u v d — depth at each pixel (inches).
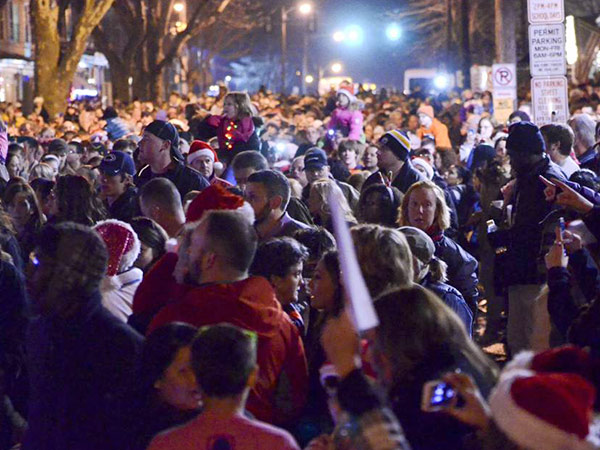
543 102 645.9
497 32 1349.7
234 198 254.8
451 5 2625.5
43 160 589.6
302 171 553.9
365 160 600.4
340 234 130.6
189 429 175.6
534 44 644.1
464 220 570.3
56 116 1375.5
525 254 353.1
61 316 199.3
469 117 1035.3
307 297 300.8
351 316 135.7
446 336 174.4
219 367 173.5
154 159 413.1
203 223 217.0
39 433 202.2
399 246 226.5
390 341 173.6
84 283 199.0
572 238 242.8
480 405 155.7
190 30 2127.2
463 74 2016.5
